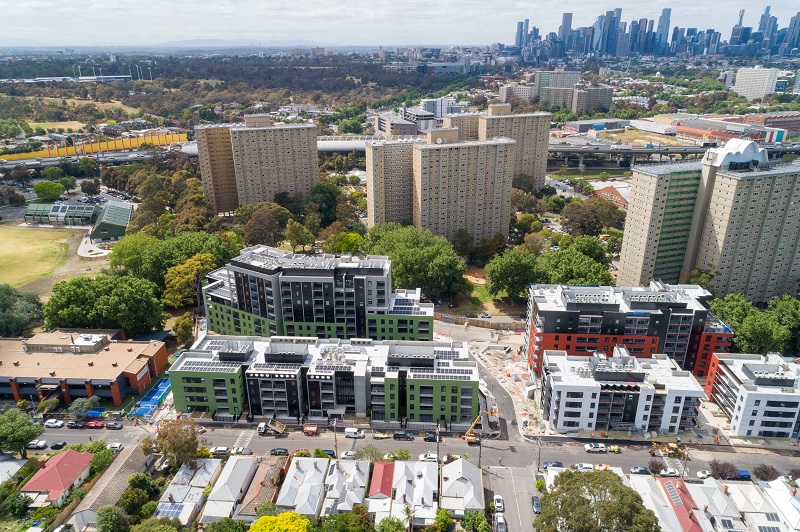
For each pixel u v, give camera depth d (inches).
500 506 6279.5
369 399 7869.1
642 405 7436.0
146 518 5999.0
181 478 6550.2
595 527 5206.7
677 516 5954.7
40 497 6230.3
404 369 7726.4
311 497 6146.7
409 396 7603.4
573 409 7514.8
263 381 7691.9
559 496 5634.8
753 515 6008.9
